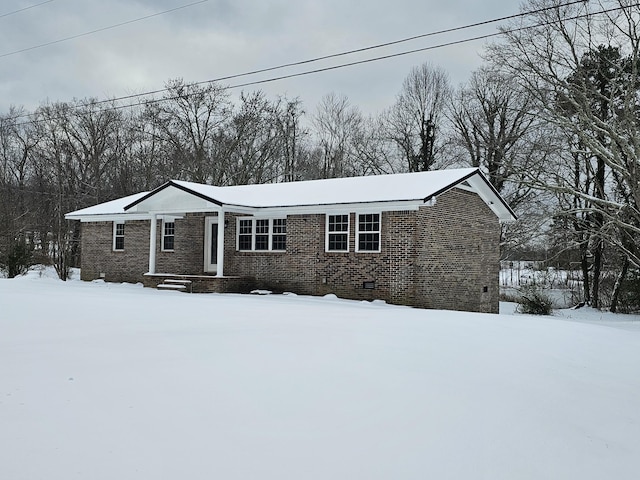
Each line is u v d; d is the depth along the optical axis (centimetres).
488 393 637
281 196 2316
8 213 4034
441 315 1441
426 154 4494
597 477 429
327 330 1023
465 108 4094
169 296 1828
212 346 812
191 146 4653
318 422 499
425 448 455
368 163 4772
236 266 2348
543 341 1066
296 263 2192
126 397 541
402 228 1953
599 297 3550
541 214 3291
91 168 4656
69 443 418
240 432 462
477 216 2291
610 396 677
